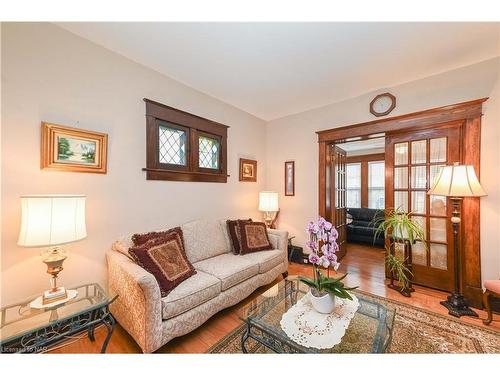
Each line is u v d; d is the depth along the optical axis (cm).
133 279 148
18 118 158
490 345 163
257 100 322
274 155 400
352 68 240
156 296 148
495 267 218
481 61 225
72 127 182
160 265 176
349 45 202
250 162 371
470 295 227
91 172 192
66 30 179
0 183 151
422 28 180
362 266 340
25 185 160
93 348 160
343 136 318
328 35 188
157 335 148
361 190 596
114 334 176
